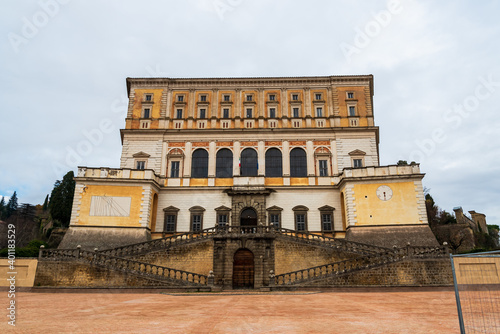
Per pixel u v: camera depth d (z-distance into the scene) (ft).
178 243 110.73
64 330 33.24
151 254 108.88
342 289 90.94
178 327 35.06
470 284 42.27
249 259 111.86
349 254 106.73
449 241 194.59
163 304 59.11
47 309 51.90
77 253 100.12
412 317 41.91
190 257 109.91
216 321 39.19
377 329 33.83
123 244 123.85
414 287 90.53
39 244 151.84
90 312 47.80
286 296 76.64
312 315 44.24
